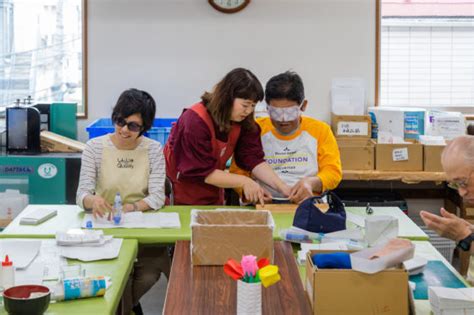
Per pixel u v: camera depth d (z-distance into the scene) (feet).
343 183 16.15
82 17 15.76
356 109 15.92
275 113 10.29
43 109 15.12
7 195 13.80
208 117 9.78
